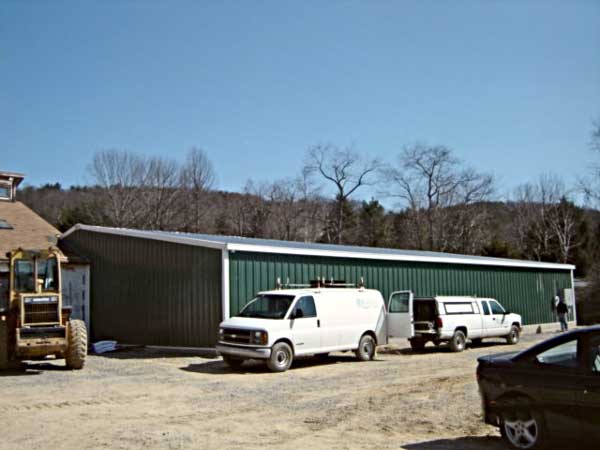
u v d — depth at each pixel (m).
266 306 17.30
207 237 24.61
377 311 19.39
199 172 66.50
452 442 8.32
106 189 60.62
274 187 71.19
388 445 8.23
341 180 68.88
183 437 8.83
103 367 17.31
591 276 53.44
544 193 66.75
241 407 11.15
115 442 8.59
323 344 17.41
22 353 15.95
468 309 22.78
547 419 7.33
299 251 21.75
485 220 66.25
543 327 34.78
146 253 22.67
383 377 14.85
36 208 72.44
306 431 9.16
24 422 10.02
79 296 25.02
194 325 20.55
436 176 63.91
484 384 8.04
